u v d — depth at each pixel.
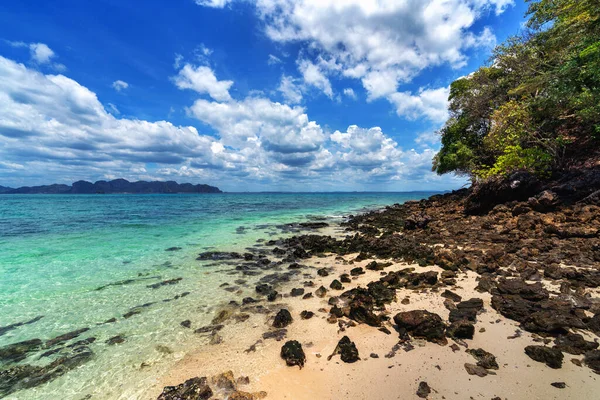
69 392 4.75
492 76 27.28
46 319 7.46
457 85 29.38
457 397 3.94
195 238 19.14
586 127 18.61
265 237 19.70
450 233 14.75
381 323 6.25
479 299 6.64
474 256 10.15
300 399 4.25
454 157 27.27
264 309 7.69
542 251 9.73
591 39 14.88
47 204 62.81
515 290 6.72
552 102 17.27
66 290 9.51
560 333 5.09
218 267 12.13
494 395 3.91
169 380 4.94
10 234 20.31
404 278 8.66
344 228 23.42
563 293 6.52
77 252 14.95
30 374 5.23
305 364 5.07
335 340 5.82
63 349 6.03
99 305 8.30
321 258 13.27
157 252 15.02
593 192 13.45
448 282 8.09
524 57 22.83
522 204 14.98
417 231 17.22
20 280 10.53
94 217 32.62
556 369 4.28
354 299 7.30
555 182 16.39
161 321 7.22
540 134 19.16
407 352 5.13
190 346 6.01
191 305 8.20
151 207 51.38
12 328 6.99
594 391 3.79
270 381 4.69
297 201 75.81
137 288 9.65
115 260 13.37
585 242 9.77
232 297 8.73
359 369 4.80
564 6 18.72
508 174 18.09
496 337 5.27
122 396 4.61
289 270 11.46
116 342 6.27
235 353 5.62
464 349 5.02
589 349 4.57
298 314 7.25
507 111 20.47
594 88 14.49
